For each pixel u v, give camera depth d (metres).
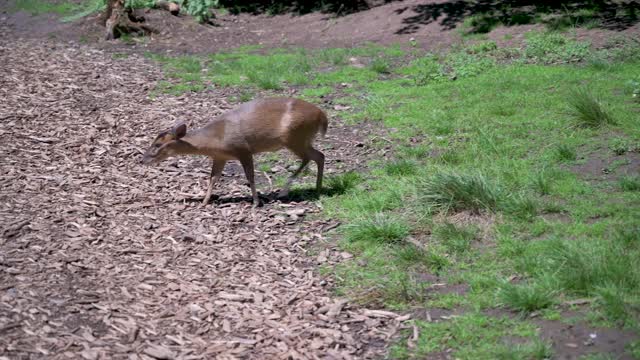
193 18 20.00
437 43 16.48
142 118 12.13
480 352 5.81
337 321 6.50
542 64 13.91
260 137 8.89
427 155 10.28
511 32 16.09
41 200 8.76
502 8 17.91
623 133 10.12
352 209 8.74
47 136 11.00
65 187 9.23
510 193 8.34
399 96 12.98
